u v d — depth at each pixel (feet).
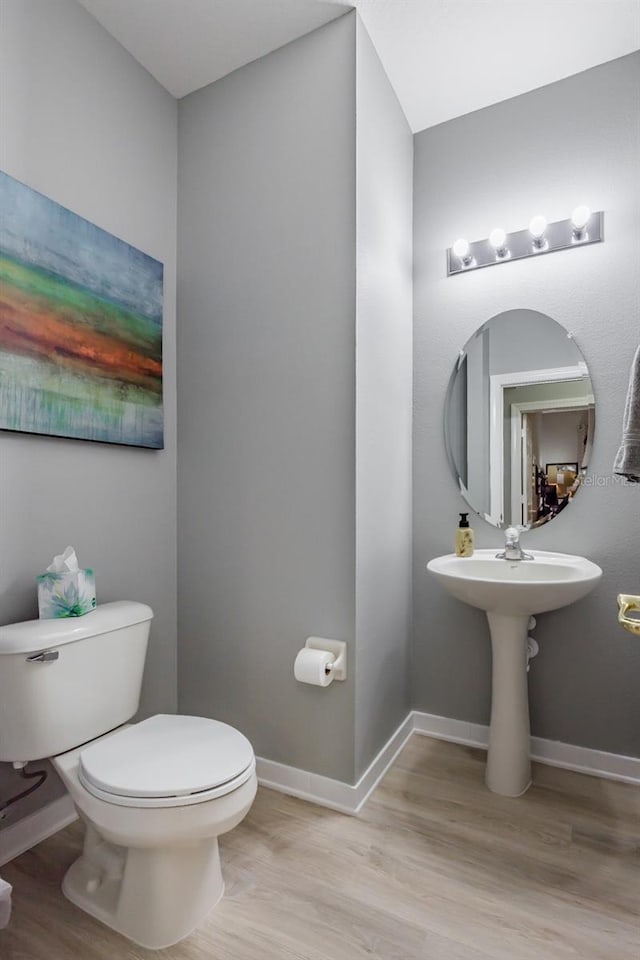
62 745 4.45
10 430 4.70
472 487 7.06
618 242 6.24
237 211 6.33
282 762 5.93
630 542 6.16
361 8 5.51
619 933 3.97
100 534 5.73
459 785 6.00
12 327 4.69
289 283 5.93
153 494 6.43
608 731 6.24
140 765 3.99
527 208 6.77
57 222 5.14
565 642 6.47
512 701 5.87
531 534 6.71
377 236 6.11
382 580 6.29
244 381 6.25
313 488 5.76
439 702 7.27
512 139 6.87
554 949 3.84
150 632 6.36
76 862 4.56
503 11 5.56
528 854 4.83
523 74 6.48
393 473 6.70
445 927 4.02
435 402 7.32
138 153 6.25
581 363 6.43
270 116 6.10
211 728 4.64
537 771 6.33
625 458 4.67
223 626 6.39
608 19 5.66
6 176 4.67
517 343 6.81
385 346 6.42
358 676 5.56
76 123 5.47
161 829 3.63
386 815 5.42
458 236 7.19
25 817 4.94
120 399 5.83
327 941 3.89
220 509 6.43
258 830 5.18
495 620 5.93
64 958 3.75
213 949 3.82
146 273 6.22
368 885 4.44
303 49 5.88
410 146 7.40
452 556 6.69
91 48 5.65
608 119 6.31
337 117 5.64
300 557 5.84
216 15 5.63
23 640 4.24
